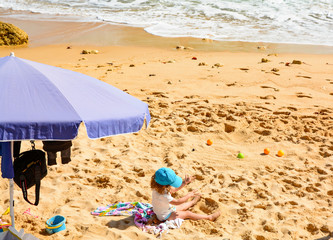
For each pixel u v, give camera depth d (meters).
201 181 6.07
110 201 5.38
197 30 21.02
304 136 7.81
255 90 11.01
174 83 11.66
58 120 3.04
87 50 16.36
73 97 3.37
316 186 5.92
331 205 5.33
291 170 6.46
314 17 23.95
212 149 7.35
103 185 5.82
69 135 3.07
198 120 8.65
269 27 21.78
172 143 7.53
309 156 7.01
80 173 6.15
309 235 4.61
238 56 16.03
